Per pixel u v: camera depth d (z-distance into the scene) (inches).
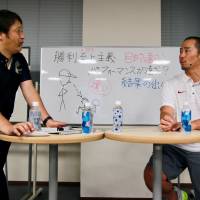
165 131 62.7
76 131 60.6
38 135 51.9
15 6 142.9
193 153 73.4
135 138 50.9
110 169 124.8
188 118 61.7
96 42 131.9
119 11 132.1
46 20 143.0
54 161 60.0
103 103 123.6
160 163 60.9
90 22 132.1
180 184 129.3
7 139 50.8
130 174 124.6
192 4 141.9
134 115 122.8
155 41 130.6
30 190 122.0
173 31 141.5
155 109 122.6
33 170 132.6
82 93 124.2
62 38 142.6
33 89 72.1
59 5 142.9
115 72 123.9
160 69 123.0
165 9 141.9
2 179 66.5
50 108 124.1
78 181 137.6
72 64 124.7
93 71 124.3
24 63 71.7
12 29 60.3
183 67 77.2
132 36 131.3
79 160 137.6
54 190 60.0
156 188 60.8
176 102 77.6
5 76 63.7
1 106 65.2
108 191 124.3
